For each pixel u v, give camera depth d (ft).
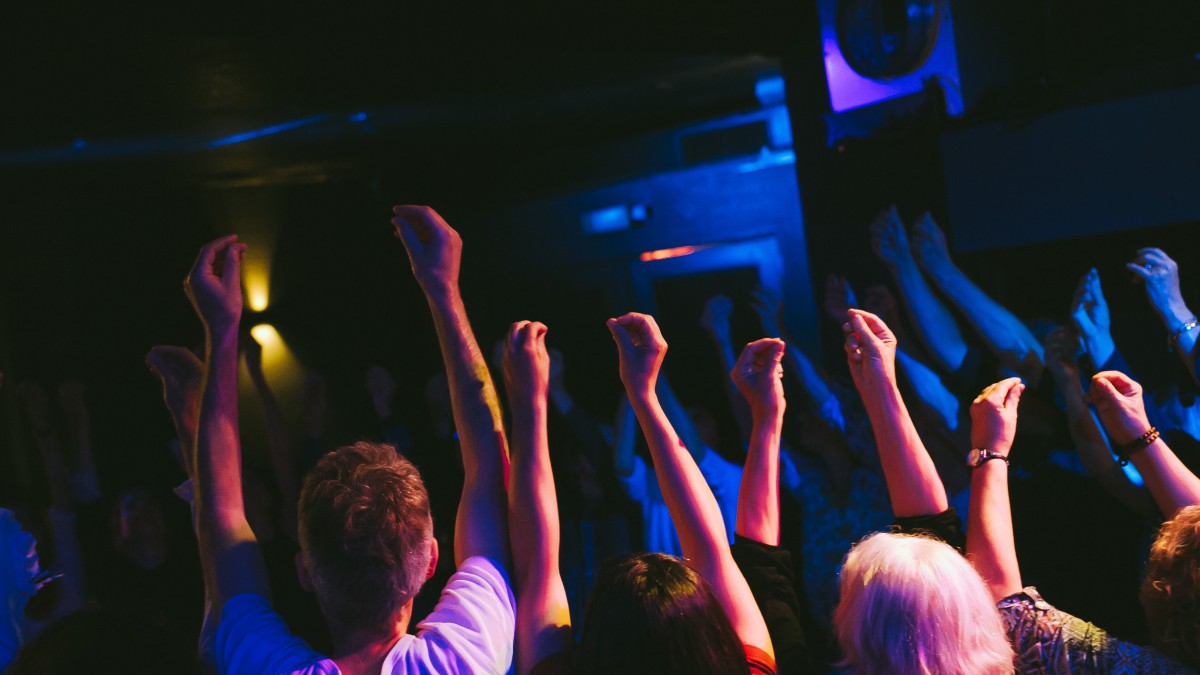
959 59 11.05
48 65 13.64
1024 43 11.53
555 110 17.69
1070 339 8.06
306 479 4.52
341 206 18.92
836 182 13.00
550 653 4.51
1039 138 10.66
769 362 5.57
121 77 14.38
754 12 12.93
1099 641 4.81
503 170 19.30
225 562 4.62
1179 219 10.07
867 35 11.39
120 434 17.93
